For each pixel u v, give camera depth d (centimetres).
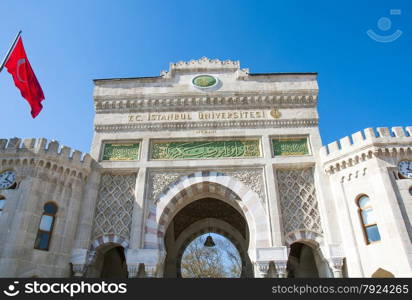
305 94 1898
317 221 1588
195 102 1894
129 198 1661
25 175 1501
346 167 1592
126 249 1509
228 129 1816
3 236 1363
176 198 1653
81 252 1494
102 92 1934
